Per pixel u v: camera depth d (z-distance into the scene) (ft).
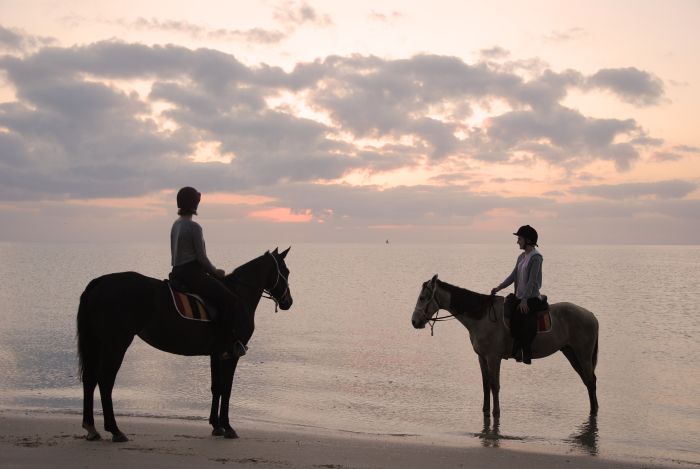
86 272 278.46
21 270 295.48
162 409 40.88
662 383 52.26
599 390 49.16
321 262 485.97
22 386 48.49
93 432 26.68
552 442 33.42
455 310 39.14
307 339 79.97
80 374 26.23
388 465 25.67
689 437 35.55
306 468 24.08
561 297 151.12
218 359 29.66
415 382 52.26
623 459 29.63
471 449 29.89
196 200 27.73
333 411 41.42
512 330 37.68
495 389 38.78
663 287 191.52
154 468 22.27
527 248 37.99
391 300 145.79
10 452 23.99
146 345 71.56
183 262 27.20
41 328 88.58
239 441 28.73
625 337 82.43
